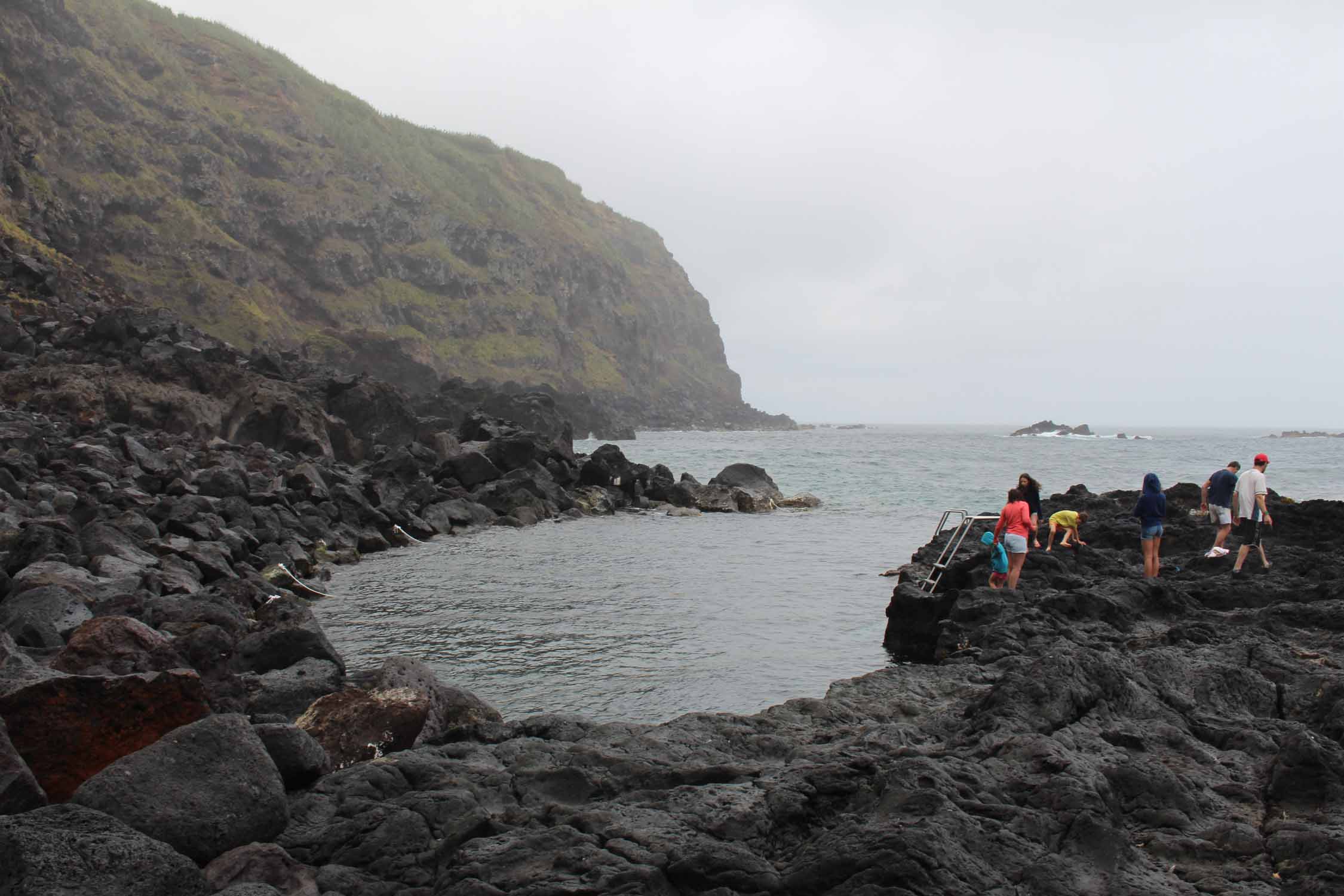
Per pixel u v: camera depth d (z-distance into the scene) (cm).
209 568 1786
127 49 13700
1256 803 651
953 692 1031
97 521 1731
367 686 911
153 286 11238
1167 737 749
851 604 1869
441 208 17475
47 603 1152
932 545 2142
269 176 14538
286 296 13488
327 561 2411
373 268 15012
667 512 4022
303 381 5056
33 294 5212
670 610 1786
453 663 1364
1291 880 544
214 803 566
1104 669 820
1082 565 1745
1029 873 525
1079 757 674
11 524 1625
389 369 10994
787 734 866
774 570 2347
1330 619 1280
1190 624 1240
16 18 11069
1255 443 16138
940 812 559
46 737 619
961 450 11531
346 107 18775
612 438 12975
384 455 4522
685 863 523
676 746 784
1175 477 7038
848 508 4350
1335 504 2078
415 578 2200
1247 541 1714
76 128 11450
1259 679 899
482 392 7706
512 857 547
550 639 1530
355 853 579
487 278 17112
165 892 491
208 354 4912
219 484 2588
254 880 539
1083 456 10144
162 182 12306
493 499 3684
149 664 836
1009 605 1366
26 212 8044
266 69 16600
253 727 641
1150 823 622
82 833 491
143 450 2991
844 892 490
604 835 575
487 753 760
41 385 3688
